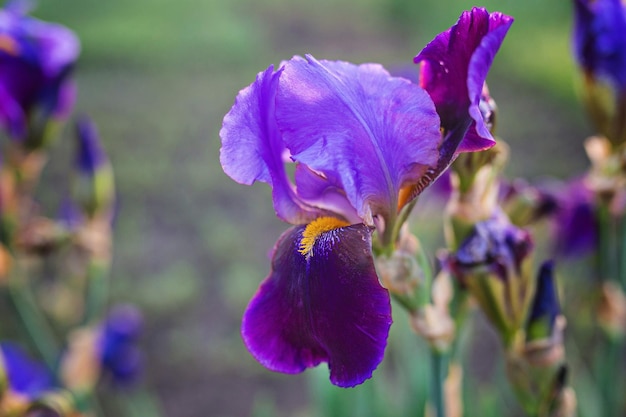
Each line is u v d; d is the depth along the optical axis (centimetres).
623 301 81
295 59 50
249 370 149
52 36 81
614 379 83
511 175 199
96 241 84
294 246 52
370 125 51
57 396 68
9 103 79
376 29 348
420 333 57
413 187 52
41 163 84
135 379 111
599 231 77
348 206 53
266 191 211
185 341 156
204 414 138
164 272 177
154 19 362
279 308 51
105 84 289
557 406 61
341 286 50
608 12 67
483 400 83
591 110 69
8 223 79
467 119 51
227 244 186
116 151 234
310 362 51
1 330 148
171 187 213
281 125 50
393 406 92
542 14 313
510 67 275
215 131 245
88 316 86
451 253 59
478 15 49
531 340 60
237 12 385
